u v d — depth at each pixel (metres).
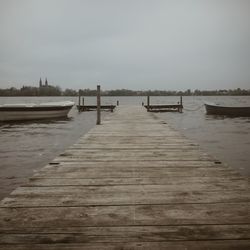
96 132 8.12
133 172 3.83
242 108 28.88
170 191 3.04
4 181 6.82
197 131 17.73
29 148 11.53
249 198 2.80
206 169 3.96
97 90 10.52
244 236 2.05
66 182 3.37
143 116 14.41
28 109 22.39
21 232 2.12
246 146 11.95
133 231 2.13
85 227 2.20
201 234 2.08
